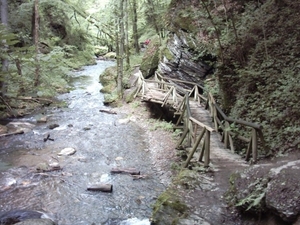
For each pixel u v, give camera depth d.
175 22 13.23
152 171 8.54
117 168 8.50
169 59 13.33
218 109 8.77
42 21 21.84
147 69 16.42
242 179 5.27
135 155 9.62
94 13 18.75
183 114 10.15
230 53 9.80
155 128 11.69
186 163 7.36
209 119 10.20
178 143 9.15
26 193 7.16
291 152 6.35
